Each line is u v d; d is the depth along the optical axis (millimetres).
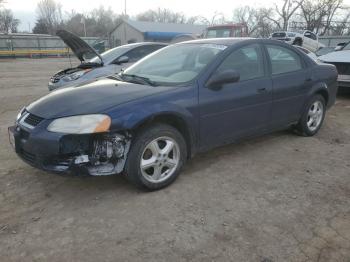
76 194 3512
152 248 2689
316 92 5230
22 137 3400
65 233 2879
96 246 2715
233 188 3646
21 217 3113
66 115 3172
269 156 4551
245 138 4438
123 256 2602
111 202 3348
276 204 3334
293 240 2793
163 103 3438
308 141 5176
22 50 32875
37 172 4008
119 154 3248
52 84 7395
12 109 7562
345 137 5430
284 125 4922
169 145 3559
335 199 3445
